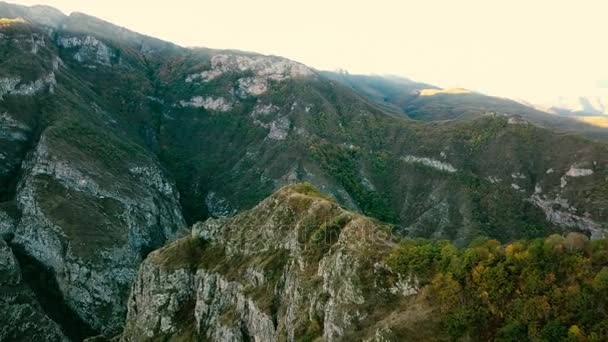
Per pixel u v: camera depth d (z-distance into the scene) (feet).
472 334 177.27
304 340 229.66
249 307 292.20
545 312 166.09
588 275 167.43
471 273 193.88
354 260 235.20
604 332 151.74
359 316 211.00
